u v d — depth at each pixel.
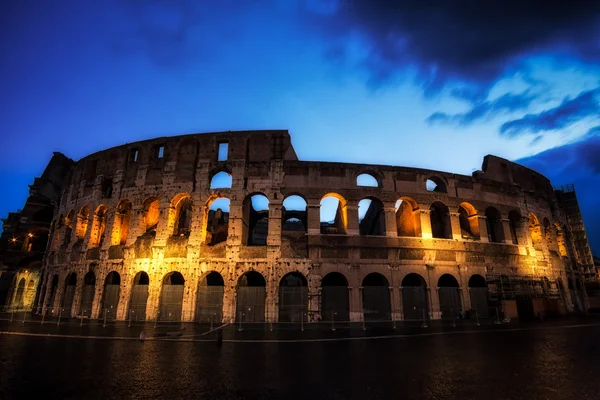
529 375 14.34
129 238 42.72
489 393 11.98
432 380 13.64
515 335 26.23
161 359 17.78
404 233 48.16
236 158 43.41
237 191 41.97
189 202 49.69
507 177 51.75
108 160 48.69
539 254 50.53
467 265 43.06
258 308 38.38
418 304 40.41
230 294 38.56
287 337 25.94
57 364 16.44
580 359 17.42
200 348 21.19
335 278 44.97
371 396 11.73
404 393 12.02
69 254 47.38
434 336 26.02
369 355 18.78
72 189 52.34
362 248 40.59
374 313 39.28
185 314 38.25
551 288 49.59
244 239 43.16
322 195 42.12
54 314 45.78
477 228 45.66
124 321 38.12
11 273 57.88
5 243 62.03
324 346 21.83
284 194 41.84
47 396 11.73
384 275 40.25
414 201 44.19
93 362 16.97
